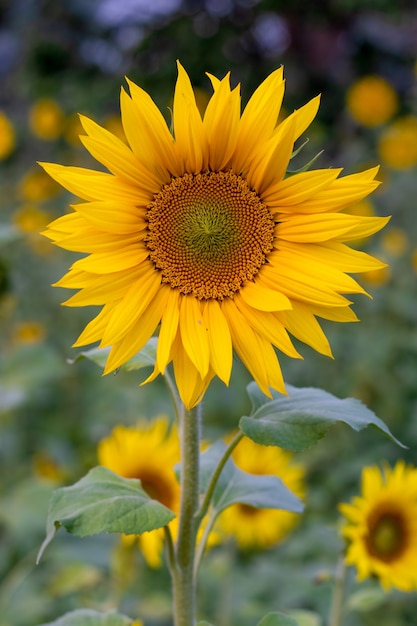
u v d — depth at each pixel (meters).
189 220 2.38
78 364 6.21
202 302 2.37
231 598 4.17
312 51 10.09
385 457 5.22
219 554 4.55
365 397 5.88
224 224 2.38
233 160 2.39
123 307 2.29
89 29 9.83
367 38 10.20
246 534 4.02
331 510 4.95
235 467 2.68
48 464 5.25
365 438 5.42
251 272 2.38
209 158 2.38
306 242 2.35
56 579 4.05
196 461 2.40
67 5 9.68
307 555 4.29
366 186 2.32
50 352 4.98
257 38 9.98
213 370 2.28
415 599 4.15
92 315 6.83
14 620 3.96
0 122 8.52
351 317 2.30
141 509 2.22
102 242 2.32
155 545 3.39
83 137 2.29
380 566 3.17
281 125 2.29
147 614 3.84
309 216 2.34
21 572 4.29
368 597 3.26
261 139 2.35
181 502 2.40
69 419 5.82
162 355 2.22
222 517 3.99
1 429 5.41
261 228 2.39
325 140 9.63
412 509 3.27
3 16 10.55
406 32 10.46
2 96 11.16
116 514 2.21
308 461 5.17
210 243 2.36
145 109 2.28
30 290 6.97
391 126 8.88
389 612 4.12
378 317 6.45
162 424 3.60
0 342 6.41
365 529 3.17
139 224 2.37
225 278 2.37
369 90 8.47
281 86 2.31
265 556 4.60
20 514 4.34
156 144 2.32
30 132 9.84
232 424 5.68
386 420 5.62
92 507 2.22
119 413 5.48
